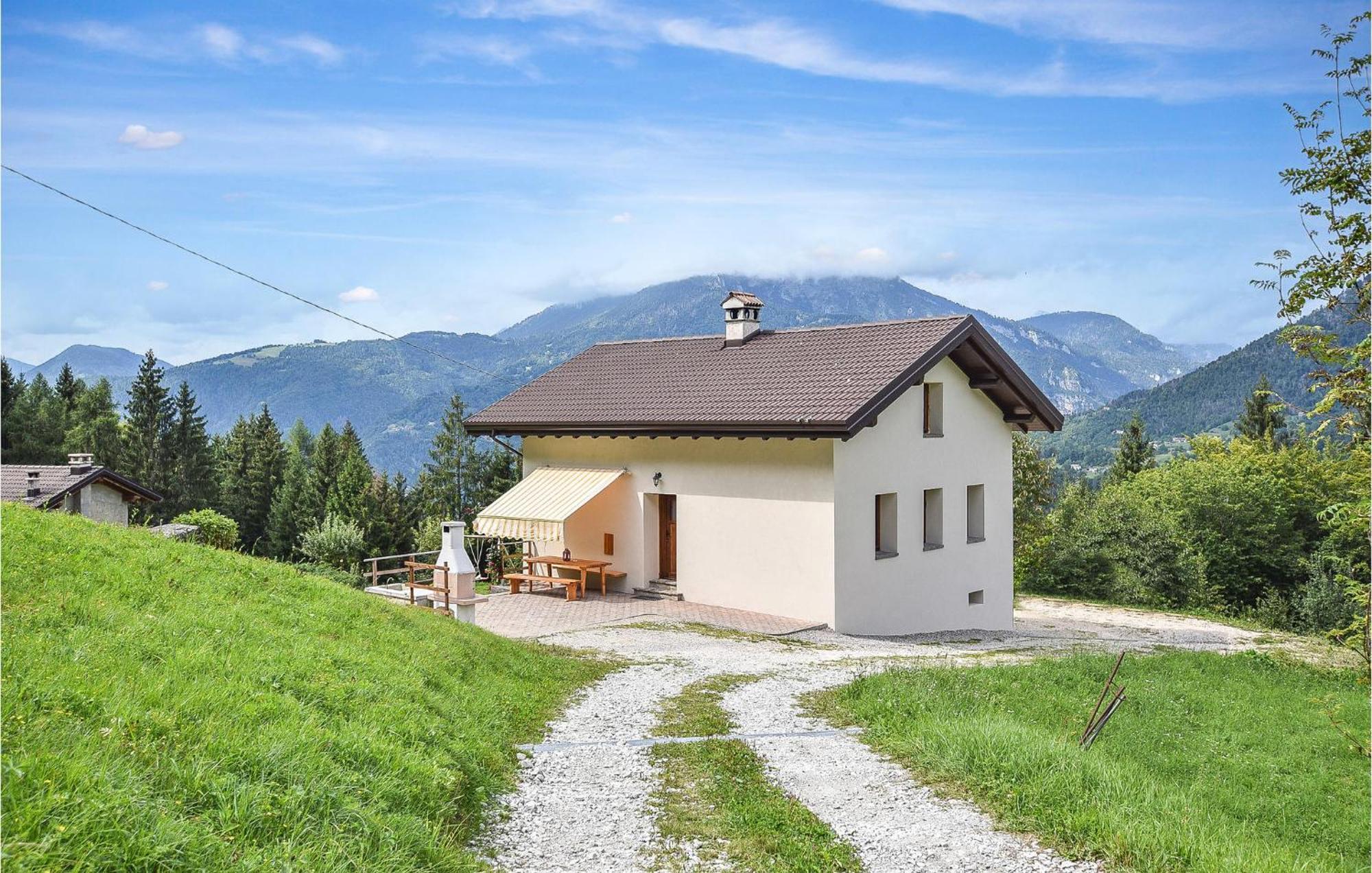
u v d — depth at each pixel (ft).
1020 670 50.96
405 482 272.51
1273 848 26.12
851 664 52.60
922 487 75.61
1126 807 25.39
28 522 35.78
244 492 278.67
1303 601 122.83
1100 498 129.29
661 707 40.04
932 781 29.35
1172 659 63.16
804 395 68.90
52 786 15.12
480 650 43.24
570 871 22.27
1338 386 35.29
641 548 78.84
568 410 82.64
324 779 20.11
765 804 27.22
